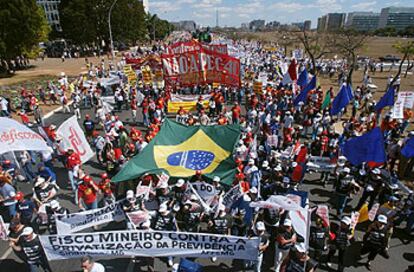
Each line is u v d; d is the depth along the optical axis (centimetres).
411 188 1209
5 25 3778
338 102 1633
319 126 1655
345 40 4441
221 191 982
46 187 977
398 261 848
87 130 1661
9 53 4000
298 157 1163
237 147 1272
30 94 2466
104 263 842
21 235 706
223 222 789
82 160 1221
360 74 4231
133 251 765
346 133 1440
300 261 644
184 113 1894
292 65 2177
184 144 1209
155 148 1179
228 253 755
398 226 1006
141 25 8938
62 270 824
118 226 994
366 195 1026
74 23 6600
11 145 1076
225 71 1983
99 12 6744
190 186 941
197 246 757
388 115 1548
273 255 862
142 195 905
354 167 1202
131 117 2264
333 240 795
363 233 967
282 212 845
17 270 833
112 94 2788
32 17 4044
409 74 4253
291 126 1636
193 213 823
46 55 6906
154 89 2592
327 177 1258
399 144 1347
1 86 3291
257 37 12544
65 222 855
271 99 1981
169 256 791
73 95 2397
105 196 998
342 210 1015
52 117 2305
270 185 1004
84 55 7025
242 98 2703
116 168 1284
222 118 1716
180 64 2062
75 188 1166
